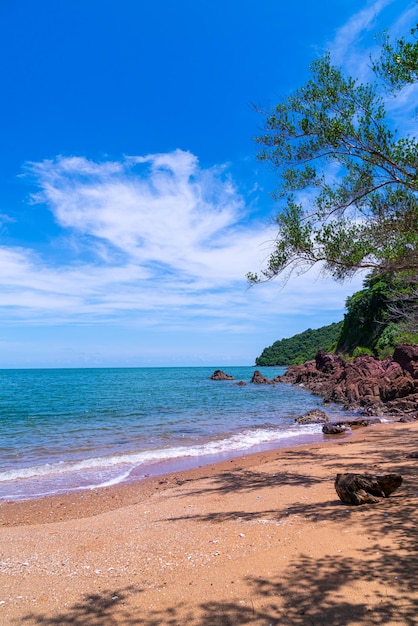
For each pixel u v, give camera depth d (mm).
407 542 5996
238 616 4410
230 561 5977
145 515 9570
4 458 17719
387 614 4191
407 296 20500
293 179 11383
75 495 12469
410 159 9367
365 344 62844
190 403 43750
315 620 4203
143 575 5750
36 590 5430
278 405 41250
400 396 35656
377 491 8438
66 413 34844
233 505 9578
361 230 10852
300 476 12055
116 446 20344
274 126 10992
